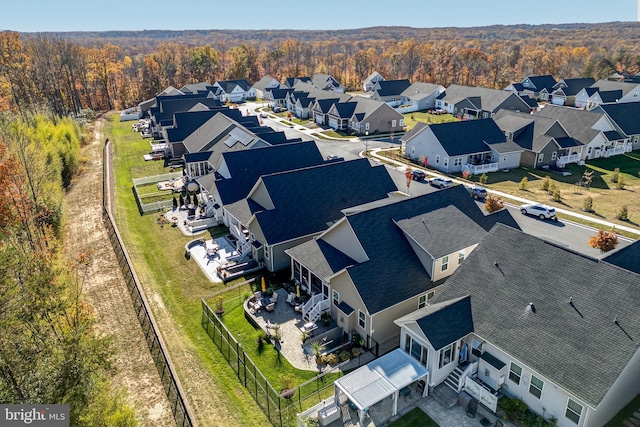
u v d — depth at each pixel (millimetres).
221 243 37406
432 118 93375
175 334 26078
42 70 91750
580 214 43094
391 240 27344
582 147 61219
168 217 42750
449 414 20547
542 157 59000
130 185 52250
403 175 55750
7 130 40562
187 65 148000
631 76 130000
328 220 34562
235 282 31703
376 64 168250
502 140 60344
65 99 99125
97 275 32594
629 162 61406
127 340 25516
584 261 21203
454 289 23781
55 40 103938
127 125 87188
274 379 22703
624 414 19297
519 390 20219
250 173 41812
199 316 27984
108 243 37656
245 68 148875
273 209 33875
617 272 19984
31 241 27281
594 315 19281
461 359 22359
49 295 17562
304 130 82500
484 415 20328
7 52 92188
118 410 17359
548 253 22453
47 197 36156
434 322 21234
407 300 25312
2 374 14875
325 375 22859
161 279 32188
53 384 15305
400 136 77375
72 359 16000
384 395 19703
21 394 14734
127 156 64500
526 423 19250
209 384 22266
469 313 22203
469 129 60281
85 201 47344
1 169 26281
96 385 17250
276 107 103312
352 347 25016
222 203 38812
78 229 40594
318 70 158875
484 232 28469
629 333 18078
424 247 26312
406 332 22203
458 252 27000
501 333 20719
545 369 18594
